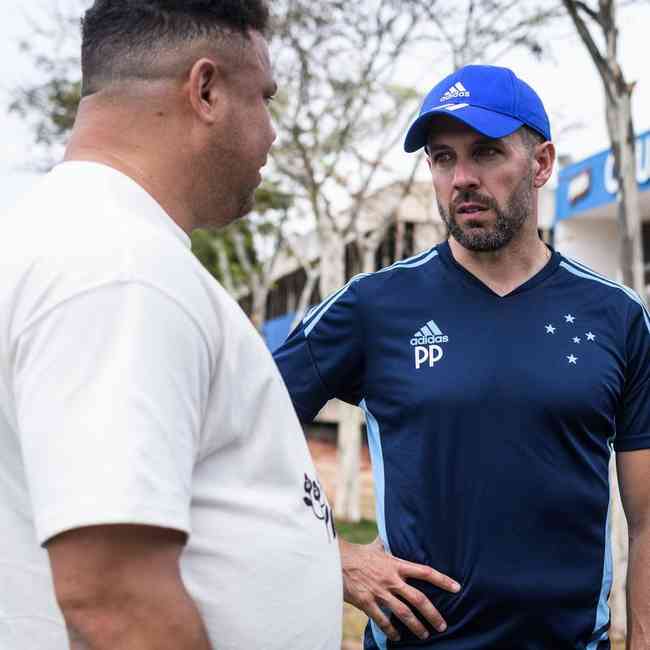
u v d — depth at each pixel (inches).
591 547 92.9
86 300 50.4
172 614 49.6
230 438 57.5
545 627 90.7
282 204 676.7
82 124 61.2
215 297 56.8
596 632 93.8
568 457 92.3
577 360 93.9
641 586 94.7
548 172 101.2
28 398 49.6
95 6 61.9
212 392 56.2
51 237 53.4
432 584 92.4
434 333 97.1
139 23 60.3
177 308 52.6
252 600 56.9
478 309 96.9
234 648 56.3
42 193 57.9
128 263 51.9
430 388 94.6
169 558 50.3
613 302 98.2
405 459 95.7
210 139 61.4
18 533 54.7
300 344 102.5
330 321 102.0
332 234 575.8
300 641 59.6
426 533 93.3
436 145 98.0
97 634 48.5
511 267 98.0
